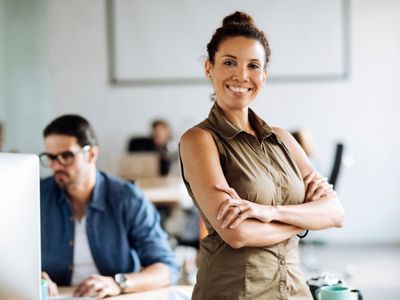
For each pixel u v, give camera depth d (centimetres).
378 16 720
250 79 182
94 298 220
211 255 175
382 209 729
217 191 173
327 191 192
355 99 725
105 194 257
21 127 741
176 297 208
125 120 734
